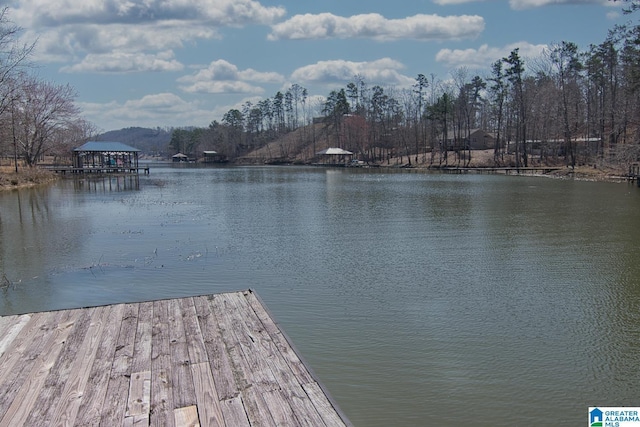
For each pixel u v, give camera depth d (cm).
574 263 1107
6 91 3591
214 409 338
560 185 3259
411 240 1380
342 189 3167
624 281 963
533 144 5869
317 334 706
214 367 404
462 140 7100
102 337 469
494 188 3092
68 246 1313
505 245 1302
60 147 5816
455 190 2975
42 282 972
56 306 834
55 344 452
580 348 664
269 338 467
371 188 3219
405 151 7756
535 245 1301
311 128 10819
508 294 888
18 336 472
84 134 7925
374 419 500
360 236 1444
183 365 408
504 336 701
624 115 4478
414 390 555
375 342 679
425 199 2453
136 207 2227
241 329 489
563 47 5100
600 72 5172
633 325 743
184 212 2034
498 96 6203
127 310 550
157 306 564
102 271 1051
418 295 880
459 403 530
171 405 344
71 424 319
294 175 5209
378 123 8194
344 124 8838
